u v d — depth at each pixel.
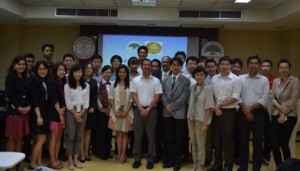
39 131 3.95
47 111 4.04
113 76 5.01
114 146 5.66
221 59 4.02
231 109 3.94
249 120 3.95
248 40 8.08
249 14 6.85
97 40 7.95
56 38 8.19
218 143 4.11
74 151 4.30
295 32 7.62
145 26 7.85
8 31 8.09
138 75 4.85
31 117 4.00
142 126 4.36
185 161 4.66
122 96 4.44
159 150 4.68
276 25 7.25
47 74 4.11
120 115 4.43
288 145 3.93
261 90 3.96
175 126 4.29
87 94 4.29
